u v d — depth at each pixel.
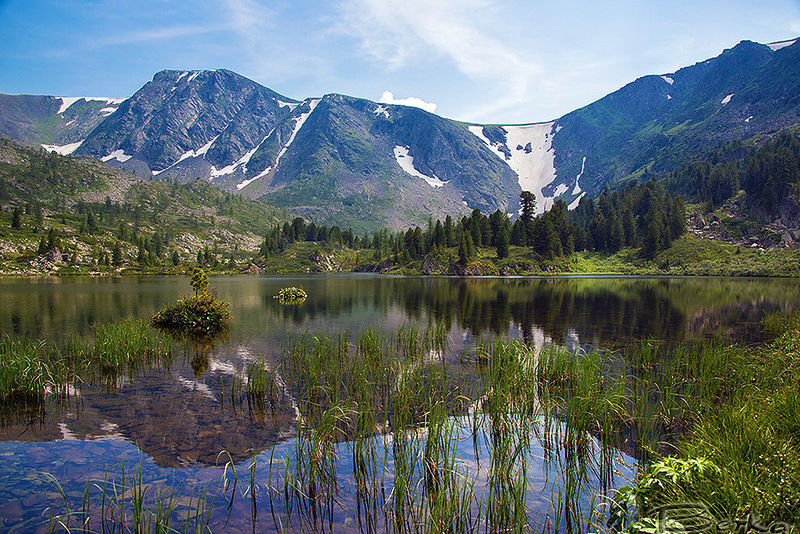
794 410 8.98
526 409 13.77
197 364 20.38
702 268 154.50
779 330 27.77
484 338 27.20
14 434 11.97
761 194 195.88
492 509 8.13
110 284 92.06
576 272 167.38
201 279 33.38
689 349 23.02
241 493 8.90
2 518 7.81
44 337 26.52
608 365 19.53
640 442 11.30
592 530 7.49
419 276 154.88
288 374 18.50
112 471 9.85
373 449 9.08
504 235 171.25
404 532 7.60
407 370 17.30
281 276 162.25
